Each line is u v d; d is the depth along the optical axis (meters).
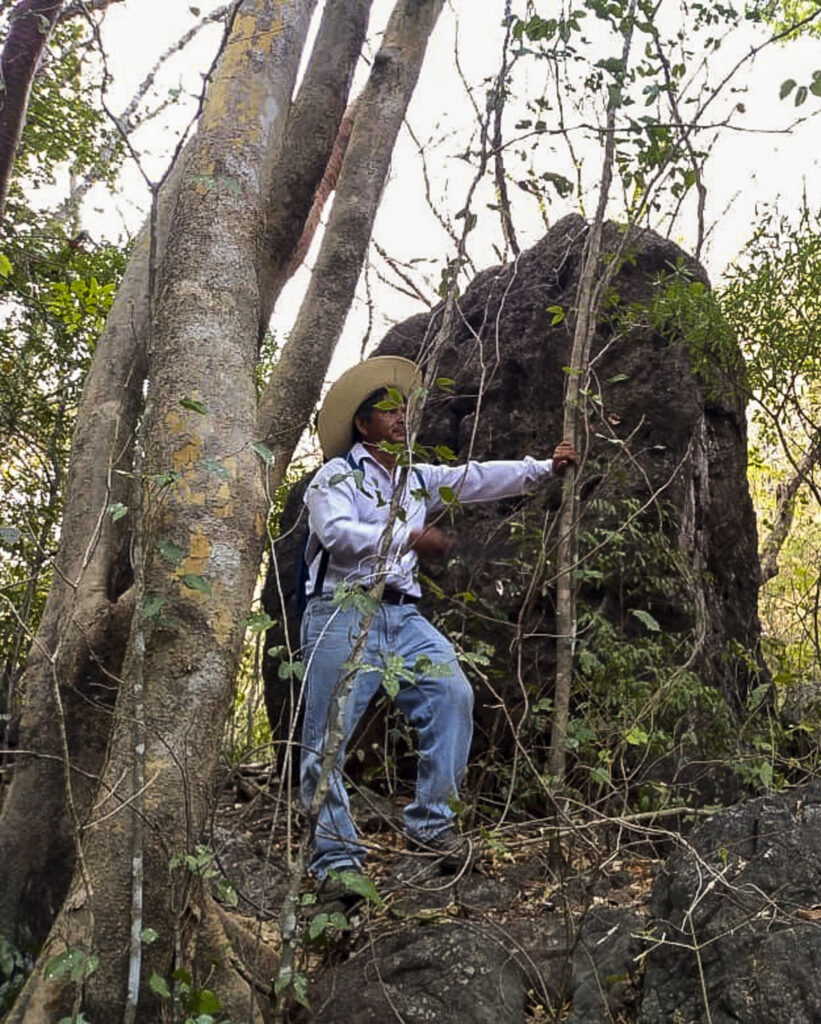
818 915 2.96
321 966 3.54
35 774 3.88
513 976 3.30
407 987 3.27
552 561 4.59
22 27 5.18
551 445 5.21
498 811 4.46
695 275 5.30
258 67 3.81
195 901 3.09
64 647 3.99
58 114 7.46
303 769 3.80
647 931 3.21
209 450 3.21
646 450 4.96
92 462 4.43
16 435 6.68
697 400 5.06
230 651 3.10
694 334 4.78
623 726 4.02
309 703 3.83
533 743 4.30
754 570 5.67
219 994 3.11
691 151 4.08
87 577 4.16
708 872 3.18
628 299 5.25
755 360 4.91
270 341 6.96
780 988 2.83
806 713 4.90
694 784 4.34
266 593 5.54
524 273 5.62
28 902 3.71
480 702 4.75
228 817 4.77
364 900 3.61
